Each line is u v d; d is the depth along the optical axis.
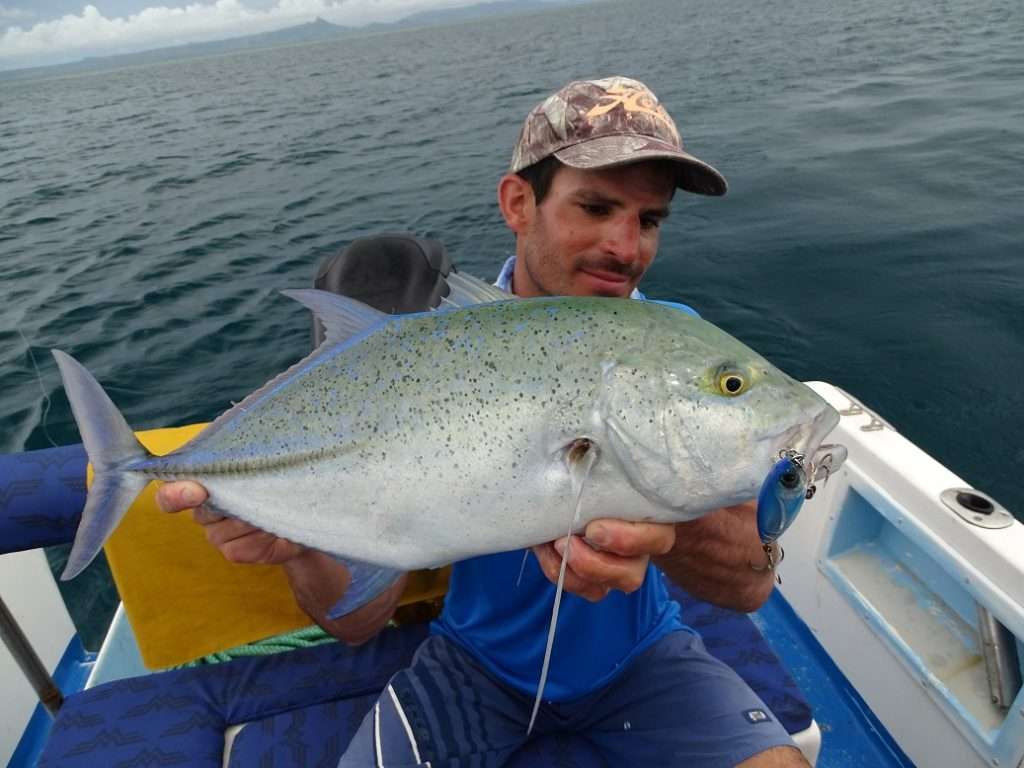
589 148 0.72
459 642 0.85
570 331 0.63
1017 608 0.77
